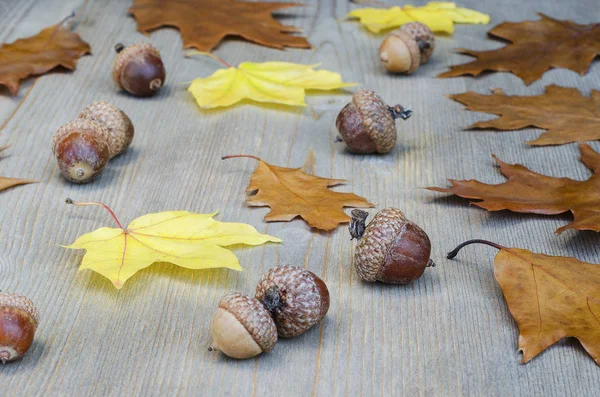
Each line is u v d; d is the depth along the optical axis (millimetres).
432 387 384
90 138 473
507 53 601
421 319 409
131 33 623
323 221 453
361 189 484
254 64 567
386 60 576
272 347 387
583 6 679
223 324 380
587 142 521
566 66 593
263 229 453
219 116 541
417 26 578
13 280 423
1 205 465
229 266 415
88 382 381
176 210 466
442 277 430
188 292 419
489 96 558
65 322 404
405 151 516
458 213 468
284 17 654
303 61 599
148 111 543
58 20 633
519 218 465
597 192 467
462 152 515
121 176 489
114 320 406
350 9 670
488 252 445
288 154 509
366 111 497
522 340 396
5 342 378
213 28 616
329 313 410
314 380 383
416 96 565
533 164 506
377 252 413
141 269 428
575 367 392
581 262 421
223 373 384
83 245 426
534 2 685
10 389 376
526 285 413
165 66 587
